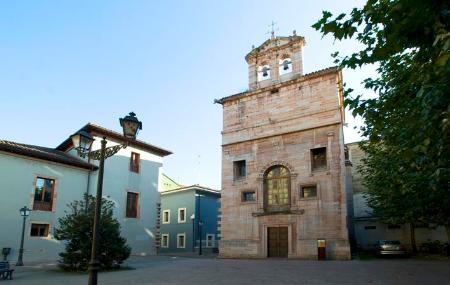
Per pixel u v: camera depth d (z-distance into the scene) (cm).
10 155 2378
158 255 3139
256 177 2784
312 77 2678
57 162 2647
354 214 3259
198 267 1853
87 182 2838
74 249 1816
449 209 1466
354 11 507
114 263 1864
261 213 2664
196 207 4244
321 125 2564
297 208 2536
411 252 2638
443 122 423
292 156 2655
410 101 648
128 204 3147
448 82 425
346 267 1733
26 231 2377
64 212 2614
